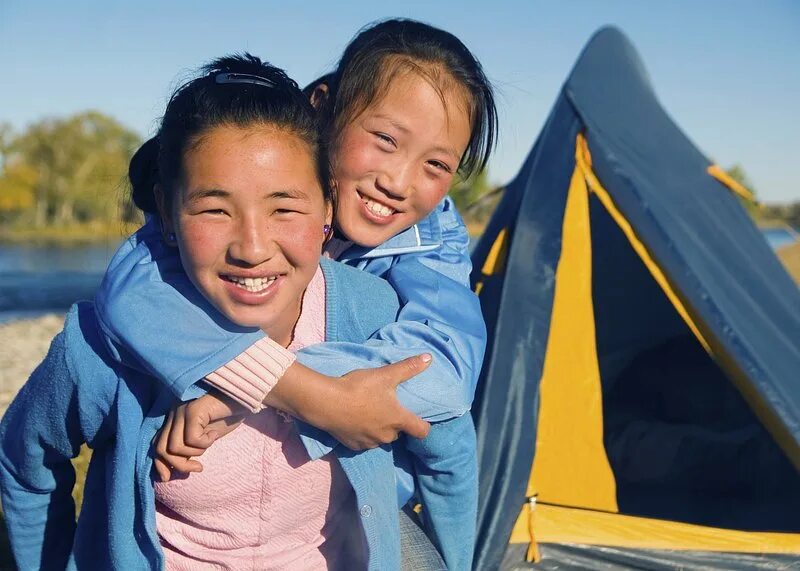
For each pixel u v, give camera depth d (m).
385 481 1.77
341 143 2.05
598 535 3.98
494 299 4.47
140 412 1.67
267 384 1.60
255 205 1.52
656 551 3.99
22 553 1.88
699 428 5.21
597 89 5.65
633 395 5.76
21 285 20.08
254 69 1.64
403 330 1.80
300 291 1.63
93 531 1.76
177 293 1.65
